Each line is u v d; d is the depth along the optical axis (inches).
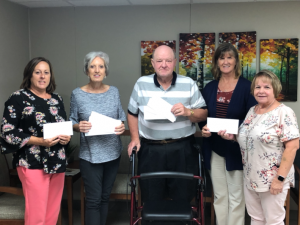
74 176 97.1
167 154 78.1
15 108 68.9
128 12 117.2
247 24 111.4
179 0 109.3
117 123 76.4
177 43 115.6
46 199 73.9
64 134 72.8
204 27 113.6
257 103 77.0
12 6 111.3
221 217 86.8
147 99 79.5
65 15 120.3
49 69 74.9
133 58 118.6
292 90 110.0
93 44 120.2
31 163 70.5
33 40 123.1
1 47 105.3
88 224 80.0
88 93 79.3
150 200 80.9
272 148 67.1
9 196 92.0
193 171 80.9
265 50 110.0
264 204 70.3
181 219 65.4
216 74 84.2
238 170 80.6
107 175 82.8
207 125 76.9
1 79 105.5
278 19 109.7
